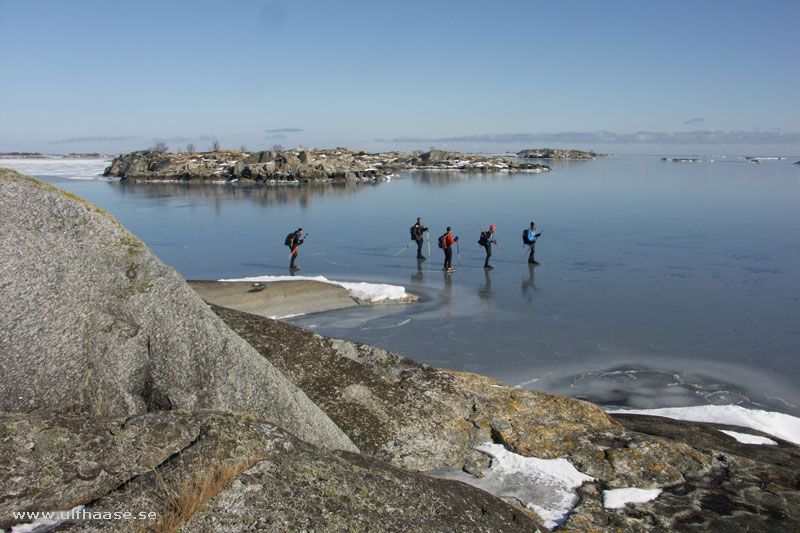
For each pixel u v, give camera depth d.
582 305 17.23
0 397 3.90
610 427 6.72
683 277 21.02
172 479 3.36
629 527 4.66
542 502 4.99
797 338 14.08
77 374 4.22
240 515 3.19
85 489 3.22
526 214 41.66
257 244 29.77
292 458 3.89
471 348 13.22
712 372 11.81
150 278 4.69
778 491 5.42
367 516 3.44
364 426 6.00
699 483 5.52
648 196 55.69
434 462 5.65
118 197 58.47
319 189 69.69
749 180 81.50
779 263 23.20
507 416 6.55
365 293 17.89
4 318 3.99
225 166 90.25
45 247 4.28
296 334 7.03
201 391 4.64
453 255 26.36
